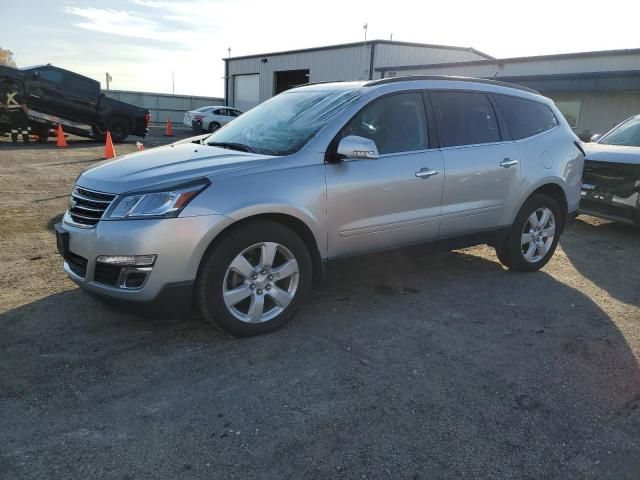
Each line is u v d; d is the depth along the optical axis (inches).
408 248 169.3
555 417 110.9
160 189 125.6
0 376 118.6
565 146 211.2
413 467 94.1
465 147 178.1
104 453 95.0
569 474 94.0
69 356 128.8
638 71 578.9
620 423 109.7
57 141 701.3
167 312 129.3
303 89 185.5
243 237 133.5
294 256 143.8
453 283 194.9
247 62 1417.3
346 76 1127.0
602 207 283.4
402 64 1090.1
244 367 127.0
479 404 114.6
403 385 121.3
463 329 153.8
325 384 120.6
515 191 193.2
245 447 98.0
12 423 102.4
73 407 108.3
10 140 723.4
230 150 153.7
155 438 99.7
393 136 162.6
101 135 749.9
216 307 133.3
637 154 271.4
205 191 127.8
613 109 629.0
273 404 112.0
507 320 161.8
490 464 95.7
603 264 229.5
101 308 156.8
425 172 165.3
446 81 180.9
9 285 172.6
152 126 1498.5
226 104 1531.7
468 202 180.2
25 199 314.0
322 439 101.0
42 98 684.7
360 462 94.9
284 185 138.0
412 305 171.0
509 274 208.7
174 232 123.6
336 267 155.2
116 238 123.5
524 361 135.3
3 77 655.1
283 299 144.8
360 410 110.9
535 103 208.1
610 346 145.9
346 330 149.9
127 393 114.2
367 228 156.1
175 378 120.9
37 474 89.1
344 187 148.3
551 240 213.6
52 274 184.1
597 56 650.2
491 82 195.8
